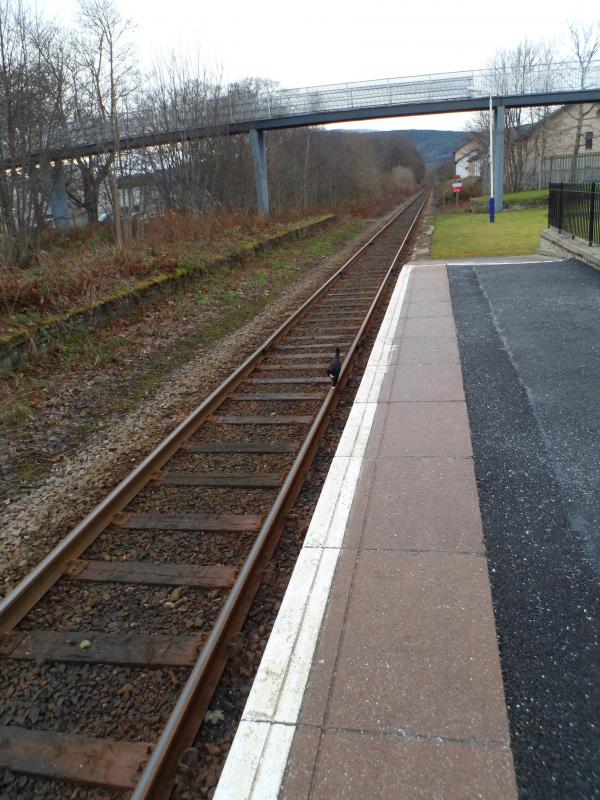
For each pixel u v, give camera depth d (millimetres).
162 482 5793
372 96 34000
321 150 50688
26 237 15641
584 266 13906
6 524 5422
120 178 27562
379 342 9188
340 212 45719
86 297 11812
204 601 4109
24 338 9594
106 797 2836
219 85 30062
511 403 6367
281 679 3104
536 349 8117
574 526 4164
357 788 2518
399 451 5520
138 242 17953
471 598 3557
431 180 144250
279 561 4441
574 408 6086
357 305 12969
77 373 9617
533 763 2572
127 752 3031
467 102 34781
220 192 33344
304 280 17641
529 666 3061
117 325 12055
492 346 8445
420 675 3049
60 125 20234
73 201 30047
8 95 16484
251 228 24438
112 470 6297
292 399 7672
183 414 7680
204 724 3160
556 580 3660
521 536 4105
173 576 4367
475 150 78562
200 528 4930
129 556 4684
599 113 52656
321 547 4176
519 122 52406
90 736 3168
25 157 17188
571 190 15953
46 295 11055
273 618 3877
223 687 3385
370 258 20625
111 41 20438
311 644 3314
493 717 2793
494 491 4684
